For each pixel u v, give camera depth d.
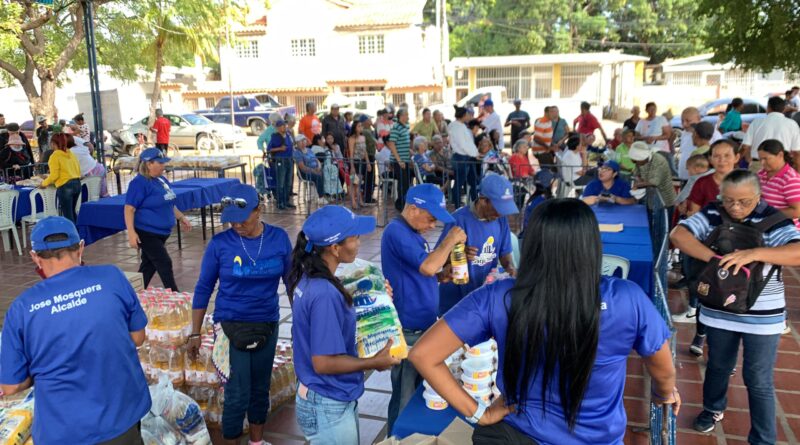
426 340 1.83
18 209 9.04
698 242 3.46
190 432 3.45
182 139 23.56
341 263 2.91
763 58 12.51
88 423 2.54
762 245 3.30
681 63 37.56
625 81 34.41
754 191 3.28
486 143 11.40
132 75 22.83
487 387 2.80
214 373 4.16
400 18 32.22
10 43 14.63
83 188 10.25
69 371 2.50
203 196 9.33
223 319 3.46
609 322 1.71
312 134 13.75
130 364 2.70
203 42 22.92
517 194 10.43
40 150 15.69
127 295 2.70
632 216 6.10
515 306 1.72
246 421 4.06
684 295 6.32
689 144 8.47
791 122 6.41
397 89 31.78
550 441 1.77
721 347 3.65
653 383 2.00
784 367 4.87
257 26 33.25
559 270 1.67
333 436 2.76
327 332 2.64
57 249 2.58
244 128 27.92
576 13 43.25
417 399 3.00
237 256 3.42
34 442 2.57
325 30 33.12
